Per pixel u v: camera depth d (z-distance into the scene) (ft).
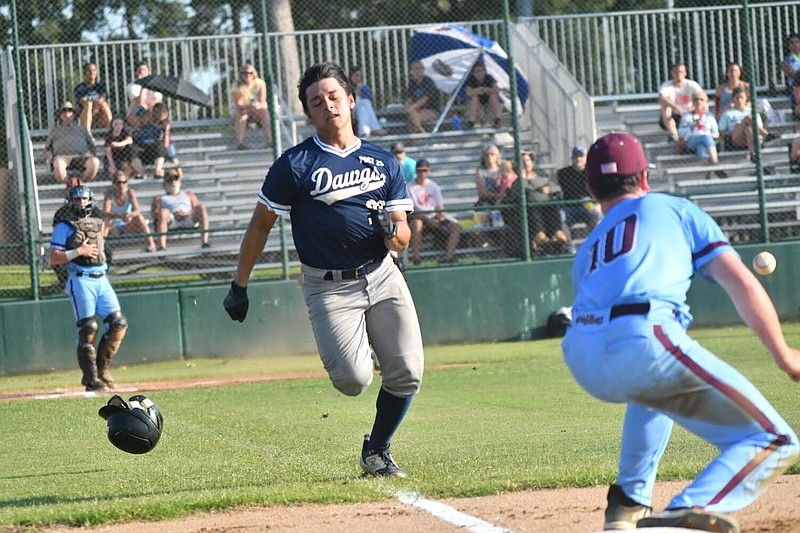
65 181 183.73
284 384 136.77
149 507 58.18
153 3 195.93
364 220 65.10
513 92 178.29
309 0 218.59
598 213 183.11
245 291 68.54
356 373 65.87
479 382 128.98
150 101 189.47
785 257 181.78
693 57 212.02
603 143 46.65
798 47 206.69
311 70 65.46
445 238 179.63
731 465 42.19
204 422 103.71
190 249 176.76
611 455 73.82
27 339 161.07
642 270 43.04
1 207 181.98
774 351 42.01
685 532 40.75
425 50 202.28
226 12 204.44
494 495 60.85
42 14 185.47
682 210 44.55
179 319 166.61
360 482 65.82
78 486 70.69
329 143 65.67
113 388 137.90
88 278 132.77
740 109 202.69
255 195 194.80
